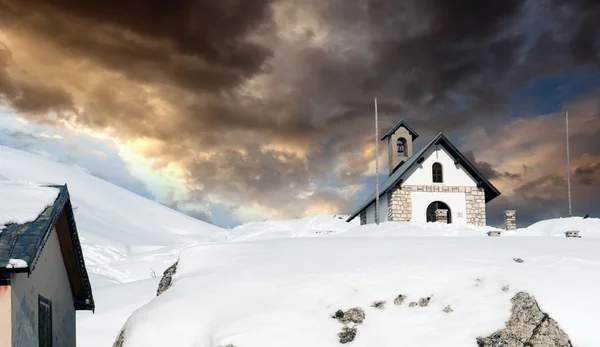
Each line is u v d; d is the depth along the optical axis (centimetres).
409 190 4334
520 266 1609
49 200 1261
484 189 4431
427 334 1399
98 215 9719
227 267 1716
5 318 1066
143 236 9281
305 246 1862
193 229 10912
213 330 1430
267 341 1391
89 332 2416
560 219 4059
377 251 1792
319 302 1517
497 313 1430
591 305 1416
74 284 1576
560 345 1346
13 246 1078
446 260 1677
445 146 4384
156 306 1527
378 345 1384
